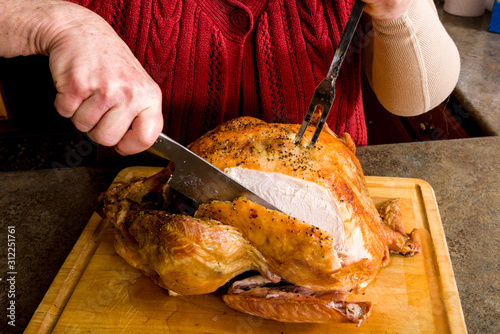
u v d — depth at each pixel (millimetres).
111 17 712
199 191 609
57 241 711
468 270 661
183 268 584
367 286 637
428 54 719
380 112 1119
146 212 611
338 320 580
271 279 625
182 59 728
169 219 587
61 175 806
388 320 609
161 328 607
